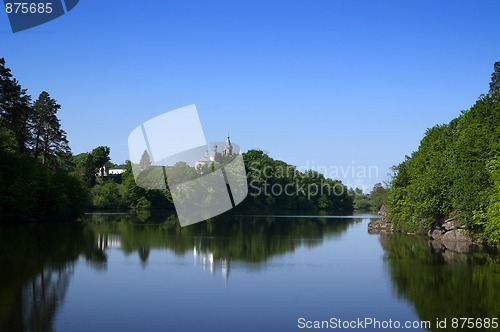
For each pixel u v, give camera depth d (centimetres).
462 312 2309
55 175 8488
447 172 5291
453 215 5556
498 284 2892
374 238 6044
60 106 9419
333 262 3850
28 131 8744
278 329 2066
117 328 2044
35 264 3550
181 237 5822
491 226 4156
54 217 8225
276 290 2786
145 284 2920
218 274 3278
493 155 4666
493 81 7662
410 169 6831
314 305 2456
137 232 6375
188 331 2023
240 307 2406
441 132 6656
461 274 3228
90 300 2502
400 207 7019
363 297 2611
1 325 2044
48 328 2017
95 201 12381
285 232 6981
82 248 4538
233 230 7200
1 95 7331
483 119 5250
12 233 5812
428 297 2594
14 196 6906
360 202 19200
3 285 2812
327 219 11125
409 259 3984
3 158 7075
